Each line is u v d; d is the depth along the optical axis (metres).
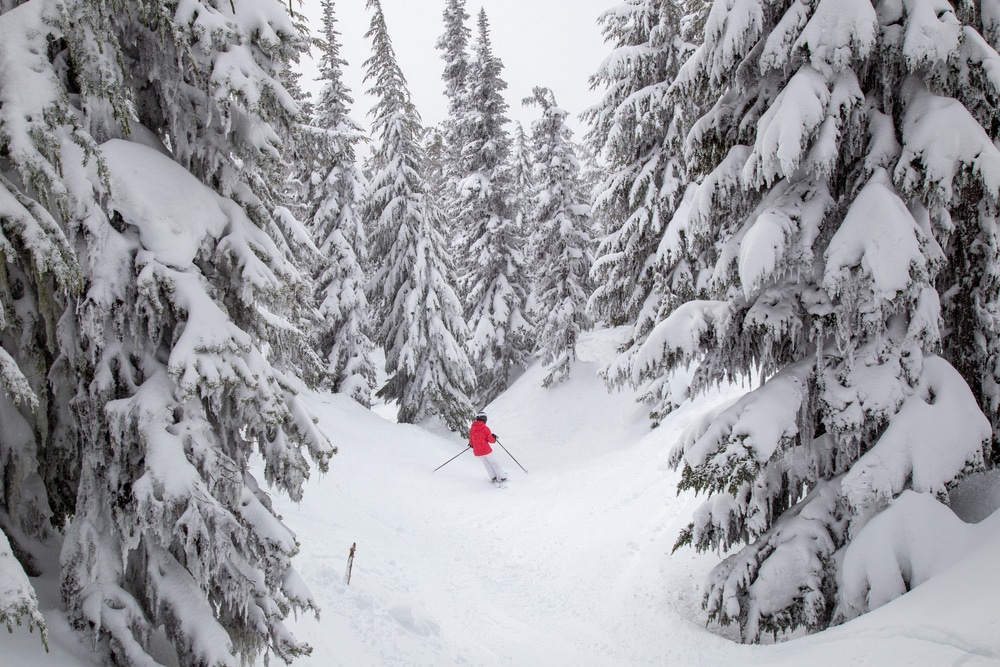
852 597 5.34
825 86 5.61
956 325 6.31
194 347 3.58
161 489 3.47
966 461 5.37
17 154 2.96
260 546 3.92
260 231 4.39
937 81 5.61
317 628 5.38
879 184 5.57
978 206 5.97
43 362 3.69
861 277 5.43
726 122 6.82
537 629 7.38
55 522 4.05
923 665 4.04
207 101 4.08
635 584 8.13
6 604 2.54
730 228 7.24
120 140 3.82
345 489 12.00
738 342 6.62
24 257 3.38
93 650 3.29
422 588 7.77
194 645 3.51
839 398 5.77
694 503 9.95
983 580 4.47
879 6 5.77
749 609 5.99
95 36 3.36
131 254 3.64
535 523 11.20
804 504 6.24
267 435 4.34
